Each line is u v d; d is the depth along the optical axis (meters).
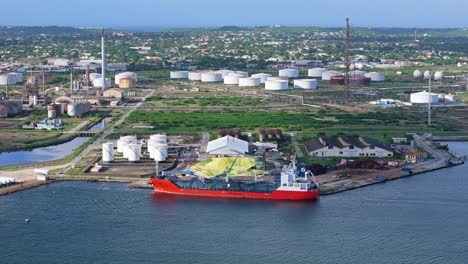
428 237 182.00
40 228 186.88
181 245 176.62
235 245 177.00
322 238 181.62
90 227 188.25
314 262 166.25
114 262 165.50
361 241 179.50
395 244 177.25
